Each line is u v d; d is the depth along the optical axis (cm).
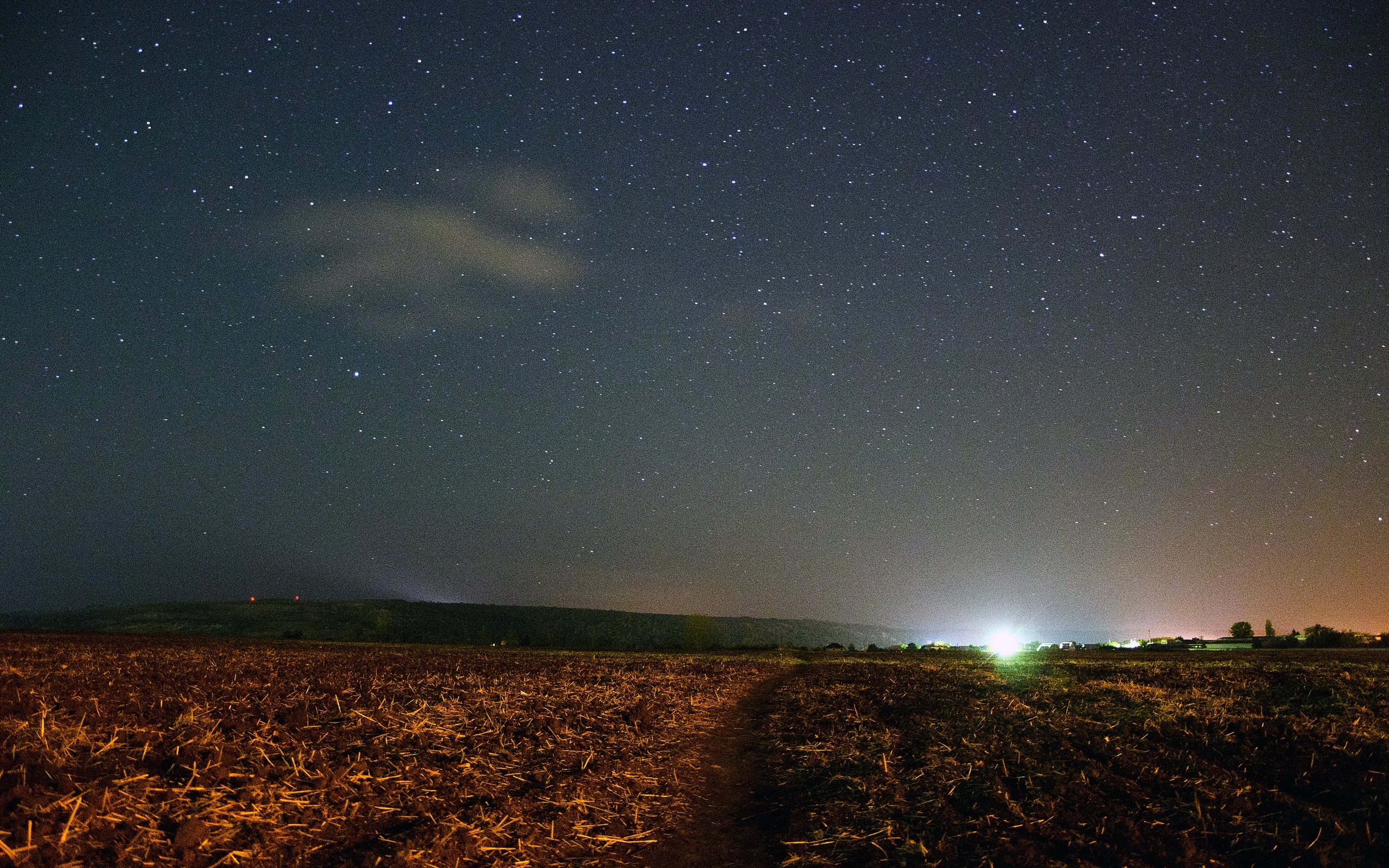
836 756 1152
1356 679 1789
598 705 1504
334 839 667
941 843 756
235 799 700
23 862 507
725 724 1478
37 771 670
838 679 2233
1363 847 703
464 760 960
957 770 1014
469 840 695
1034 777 962
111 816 596
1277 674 2017
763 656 3403
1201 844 735
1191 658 3075
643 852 763
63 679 1489
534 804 835
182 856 578
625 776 990
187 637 4222
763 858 759
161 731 917
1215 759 1023
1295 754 1016
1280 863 683
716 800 961
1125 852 716
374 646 3816
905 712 1534
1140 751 1072
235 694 1344
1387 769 925
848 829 815
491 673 2031
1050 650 4116
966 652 4062
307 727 1027
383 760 901
